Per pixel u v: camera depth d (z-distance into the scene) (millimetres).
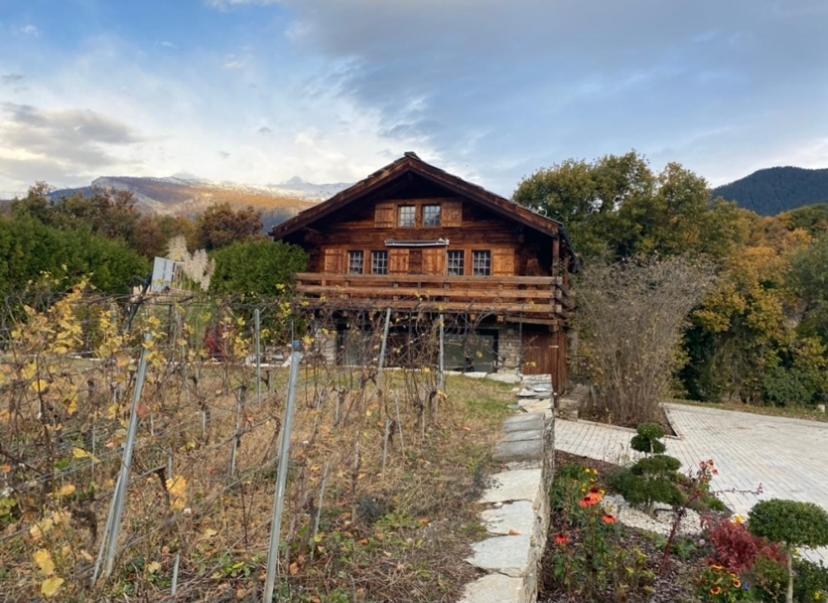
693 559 5168
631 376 13023
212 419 4629
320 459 4344
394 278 13953
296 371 2682
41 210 27656
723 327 21359
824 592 4328
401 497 3918
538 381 9930
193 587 2504
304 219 15305
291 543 2912
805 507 4219
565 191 25734
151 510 2725
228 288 14172
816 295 23156
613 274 14406
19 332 3584
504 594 2650
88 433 3582
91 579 2262
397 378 7730
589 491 4836
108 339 4379
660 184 24734
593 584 4383
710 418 15320
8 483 2609
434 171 14211
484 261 14859
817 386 21266
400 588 2723
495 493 4172
